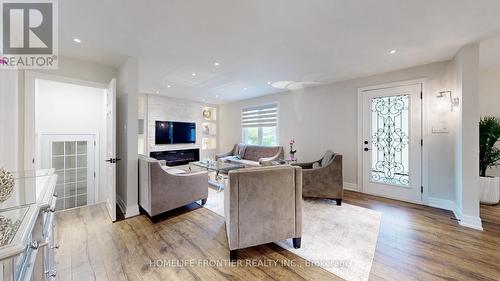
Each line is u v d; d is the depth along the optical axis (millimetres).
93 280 1608
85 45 2523
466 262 1812
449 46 2619
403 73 3494
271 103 5625
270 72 3697
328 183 3287
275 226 1953
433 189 3229
